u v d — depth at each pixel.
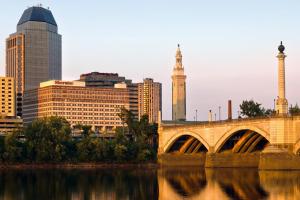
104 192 151.38
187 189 156.75
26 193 149.62
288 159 198.12
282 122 199.00
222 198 133.50
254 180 174.38
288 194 137.88
